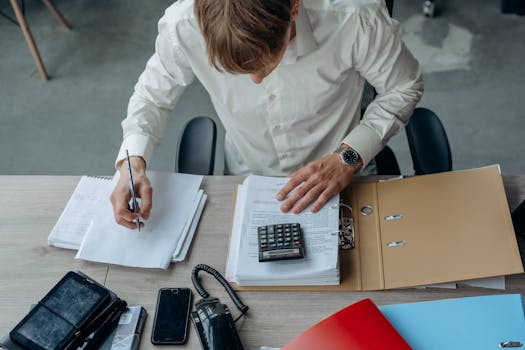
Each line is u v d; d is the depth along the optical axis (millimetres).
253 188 1353
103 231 1335
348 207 1330
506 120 2629
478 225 1232
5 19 3309
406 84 1449
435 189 1315
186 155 1571
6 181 1491
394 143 2602
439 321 1099
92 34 3201
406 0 3170
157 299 1228
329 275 1199
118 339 1155
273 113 1473
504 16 3051
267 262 1218
